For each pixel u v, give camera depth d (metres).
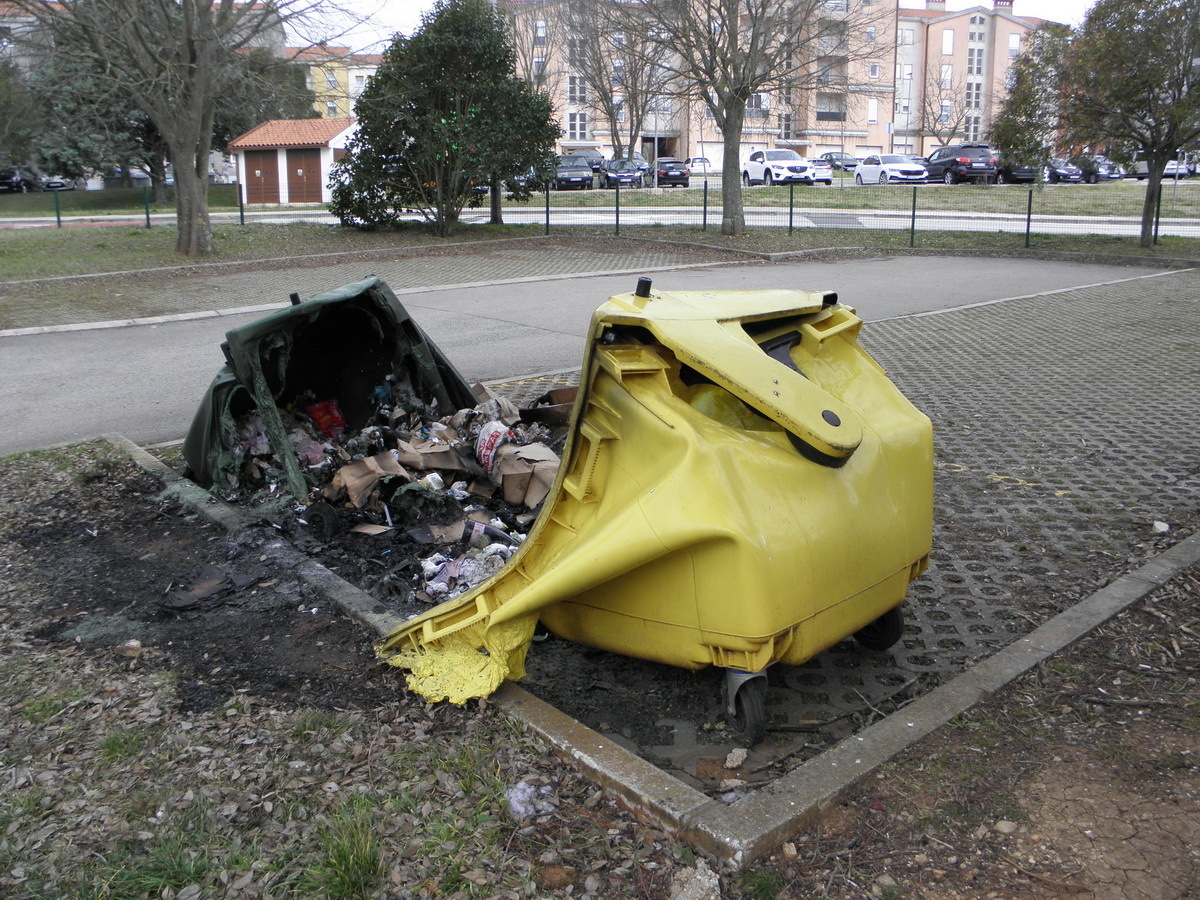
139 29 18.81
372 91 23.64
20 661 4.16
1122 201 31.11
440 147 23.34
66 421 8.40
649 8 22.19
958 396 8.88
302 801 3.18
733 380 3.35
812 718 3.76
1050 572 4.97
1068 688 3.83
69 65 22.80
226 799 3.20
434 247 22.27
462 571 4.79
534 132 24.84
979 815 3.08
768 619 3.22
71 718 3.71
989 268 19.77
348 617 4.55
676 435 3.33
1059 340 11.62
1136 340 11.55
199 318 13.93
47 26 19.22
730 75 23.23
